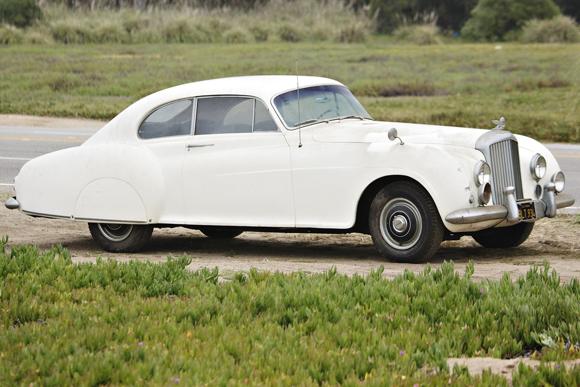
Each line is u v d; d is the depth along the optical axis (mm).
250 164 18719
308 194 18219
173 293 14375
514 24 99688
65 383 10203
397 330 12227
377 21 106312
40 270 15484
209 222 19047
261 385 10133
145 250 20594
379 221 17906
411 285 13906
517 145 18109
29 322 12773
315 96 19312
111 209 19766
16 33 89375
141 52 82000
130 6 104562
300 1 108062
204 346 11516
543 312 12484
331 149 18109
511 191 17516
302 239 22297
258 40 97125
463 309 12938
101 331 11930
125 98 56594
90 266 15539
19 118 48969
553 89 57562
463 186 17016
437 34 103188
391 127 18547
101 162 19891
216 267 15734
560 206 18828
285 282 14422
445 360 10875
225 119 19156
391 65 71750
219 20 97562
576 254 19312
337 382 10398
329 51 82875
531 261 18375
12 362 10867
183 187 19250
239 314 12781
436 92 57906
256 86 19141
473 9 105875
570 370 10398
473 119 44031
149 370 10570
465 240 21438
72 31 91312
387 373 10469
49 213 20328
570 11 113688
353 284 14266
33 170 20625
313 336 12023
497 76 64750
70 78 64250
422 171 17219
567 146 38938
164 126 19719
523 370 10398
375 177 17641
